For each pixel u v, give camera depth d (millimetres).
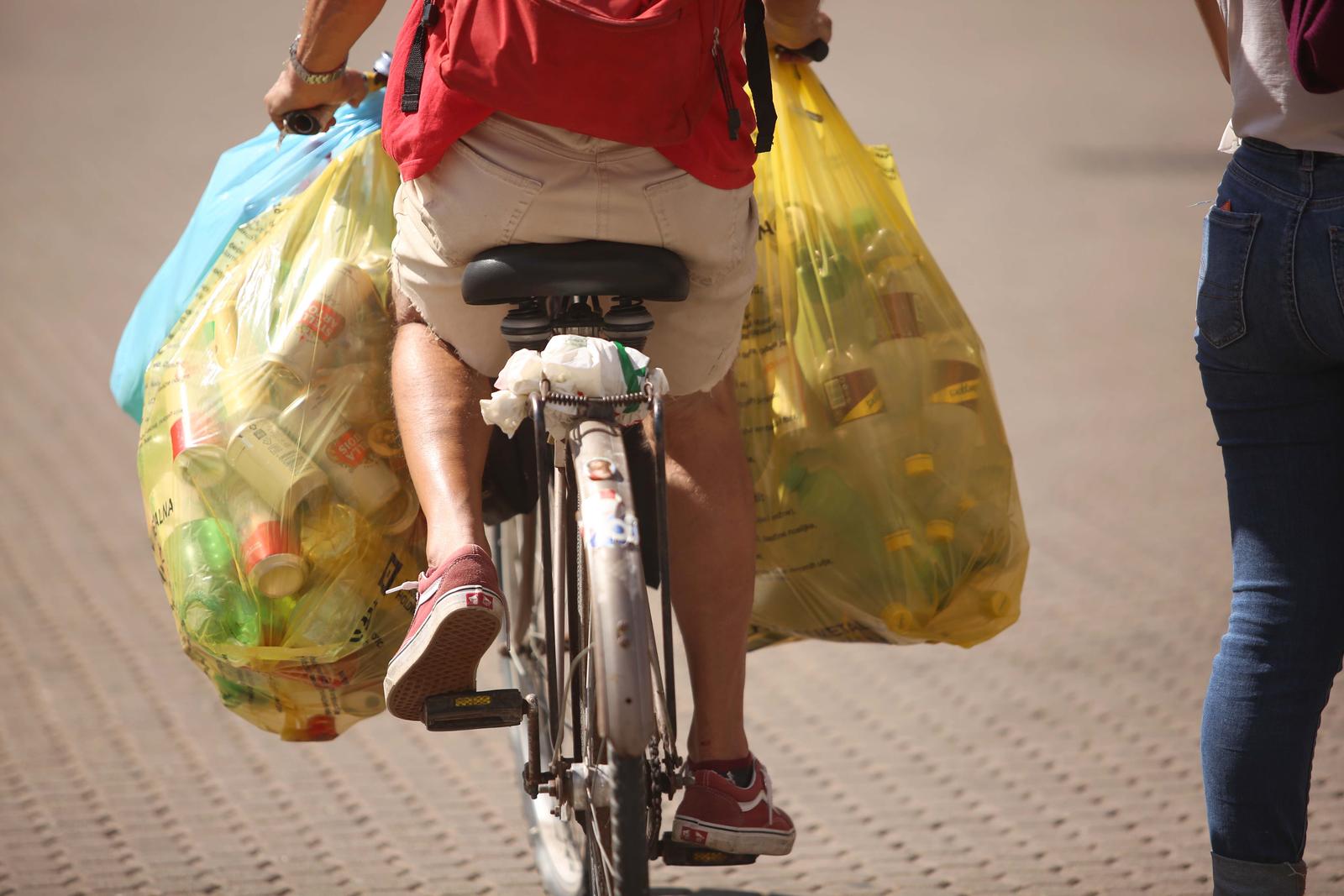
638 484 8156
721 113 8000
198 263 10484
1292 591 8367
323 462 9008
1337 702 14438
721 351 8680
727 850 8820
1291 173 7797
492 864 11758
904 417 10078
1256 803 8461
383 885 11391
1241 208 8008
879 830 12320
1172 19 78312
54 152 46281
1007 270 32531
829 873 11617
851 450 10023
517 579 10969
